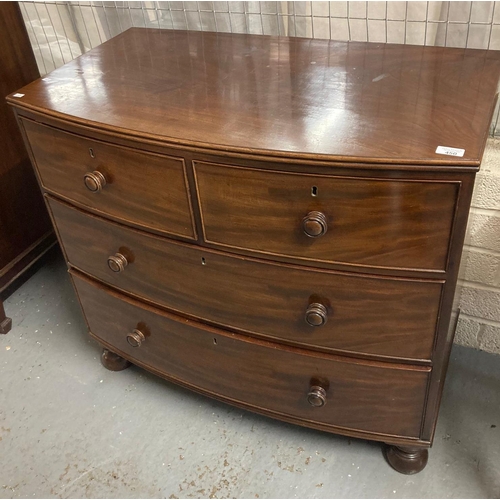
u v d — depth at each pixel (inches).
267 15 55.6
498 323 59.7
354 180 34.4
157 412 59.1
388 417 47.2
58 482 53.6
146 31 56.2
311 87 42.4
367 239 36.8
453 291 37.6
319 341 44.1
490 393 58.2
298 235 38.4
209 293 45.8
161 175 40.1
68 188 47.3
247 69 46.3
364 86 41.8
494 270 56.0
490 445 53.6
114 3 62.4
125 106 42.0
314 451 54.4
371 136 35.3
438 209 34.2
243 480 52.6
